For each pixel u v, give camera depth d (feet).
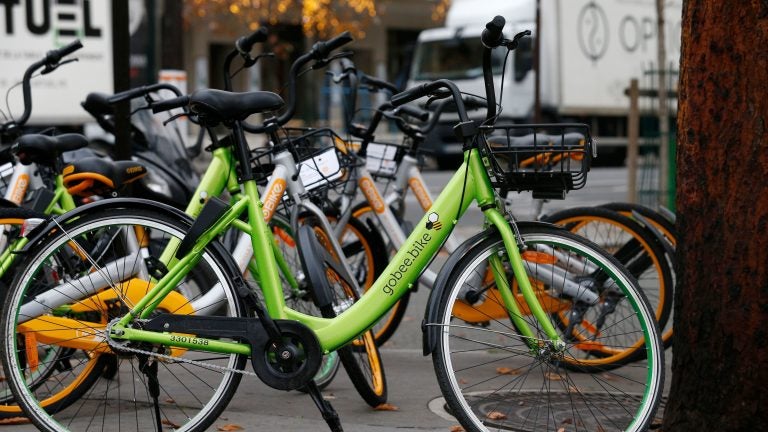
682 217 13.87
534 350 15.35
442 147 81.20
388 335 22.52
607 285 18.52
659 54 46.11
